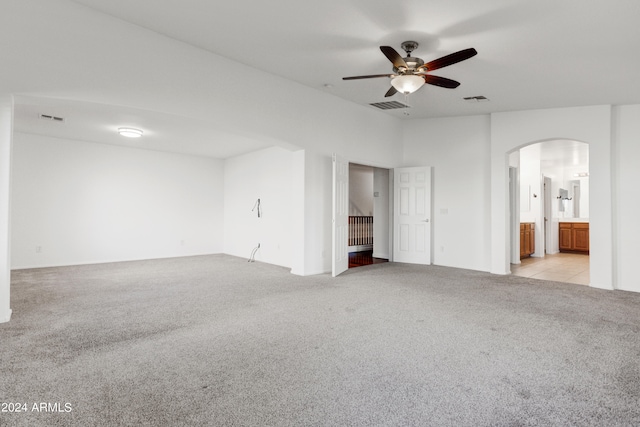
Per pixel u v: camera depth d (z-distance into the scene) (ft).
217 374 7.27
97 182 22.90
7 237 10.19
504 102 17.66
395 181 23.38
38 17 10.18
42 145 20.97
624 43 11.42
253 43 12.87
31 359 7.88
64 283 16.10
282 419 5.73
